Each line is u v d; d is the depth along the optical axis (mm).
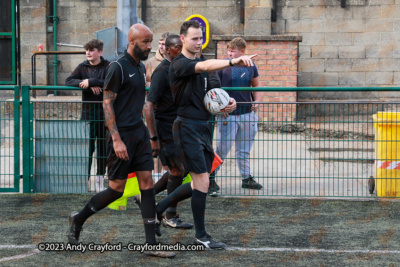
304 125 7043
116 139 4656
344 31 14078
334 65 14148
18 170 7285
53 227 5684
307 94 14227
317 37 14109
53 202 6801
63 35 14461
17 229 5605
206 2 14242
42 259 4695
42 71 14461
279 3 14094
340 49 14109
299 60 14156
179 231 5598
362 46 14086
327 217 6172
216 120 7168
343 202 6910
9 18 14703
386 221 6004
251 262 4625
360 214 6309
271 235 5449
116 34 9883
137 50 4730
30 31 14398
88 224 5828
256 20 13914
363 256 4801
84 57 14539
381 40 14055
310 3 14070
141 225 5785
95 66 7277
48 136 7156
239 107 7188
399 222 5961
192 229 5672
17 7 14625
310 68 14180
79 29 14445
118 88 4676
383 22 14008
